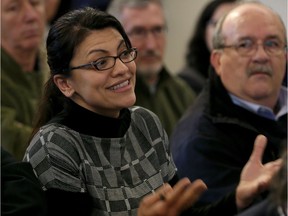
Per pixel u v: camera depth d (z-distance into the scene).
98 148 3.84
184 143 5.14
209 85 5.34
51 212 3.76
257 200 3.79
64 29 3.84
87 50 3.78
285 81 5.43
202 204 4.86
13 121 5.52
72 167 3.75
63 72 3.87
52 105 4.04
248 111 5.17
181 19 10.43
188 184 3.32
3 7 6.07
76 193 3.73
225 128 5.10
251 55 5.21
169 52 10.45
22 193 3.66
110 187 3.79
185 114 5.46
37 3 6.21
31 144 3.88
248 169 3.70
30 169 3.79
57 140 3.79
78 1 7.72
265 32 5.23
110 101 3.80
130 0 7.28
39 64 6.30
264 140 3.74
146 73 6.93
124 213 3.77
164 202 3.31
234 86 5.23
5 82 5.86
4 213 3.60
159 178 3.96
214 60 5.37
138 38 7.11
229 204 3.83
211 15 7.79
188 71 7.80
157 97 6.86
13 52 6.10
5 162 3.80
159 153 4.07
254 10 5.31
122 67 3.79
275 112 5.38
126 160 3.90
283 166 2.82
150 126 4.10
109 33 3.81
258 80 5.19
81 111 3.86
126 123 3.99
